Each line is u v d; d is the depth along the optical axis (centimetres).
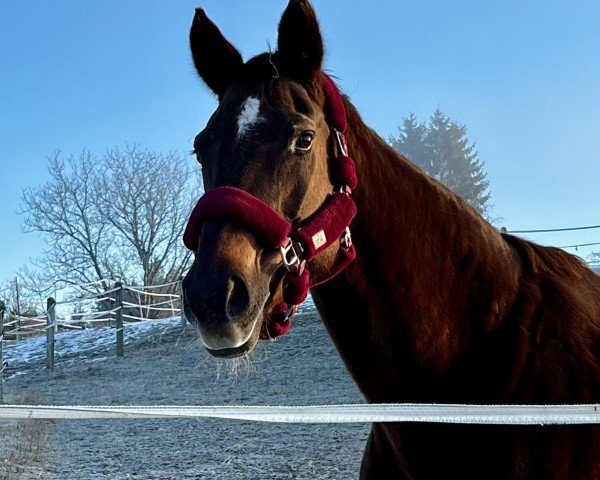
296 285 203
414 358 227
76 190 2997
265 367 1254
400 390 231
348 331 234
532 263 253
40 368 1535
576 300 243
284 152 205
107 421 874
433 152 3934
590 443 212
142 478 588
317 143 217
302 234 204
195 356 1455
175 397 1076
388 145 254
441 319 229
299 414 176
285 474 580
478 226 248
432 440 220
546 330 232
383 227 231
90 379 1326
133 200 3022
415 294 228
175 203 3072
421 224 237
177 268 3078
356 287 229
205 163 214
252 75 223
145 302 2986
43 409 177
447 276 234
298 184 207
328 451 655
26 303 2702
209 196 197
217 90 247
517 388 224
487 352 232
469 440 216
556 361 226
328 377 1137
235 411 176
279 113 210
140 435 783
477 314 234
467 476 217
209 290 183
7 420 820
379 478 244
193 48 251
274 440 719
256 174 201
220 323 180
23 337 2414
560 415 195
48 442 715
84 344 1755
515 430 213
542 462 211
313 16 223
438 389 229
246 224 194
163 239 3064
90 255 3003
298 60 225
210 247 190
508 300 237
